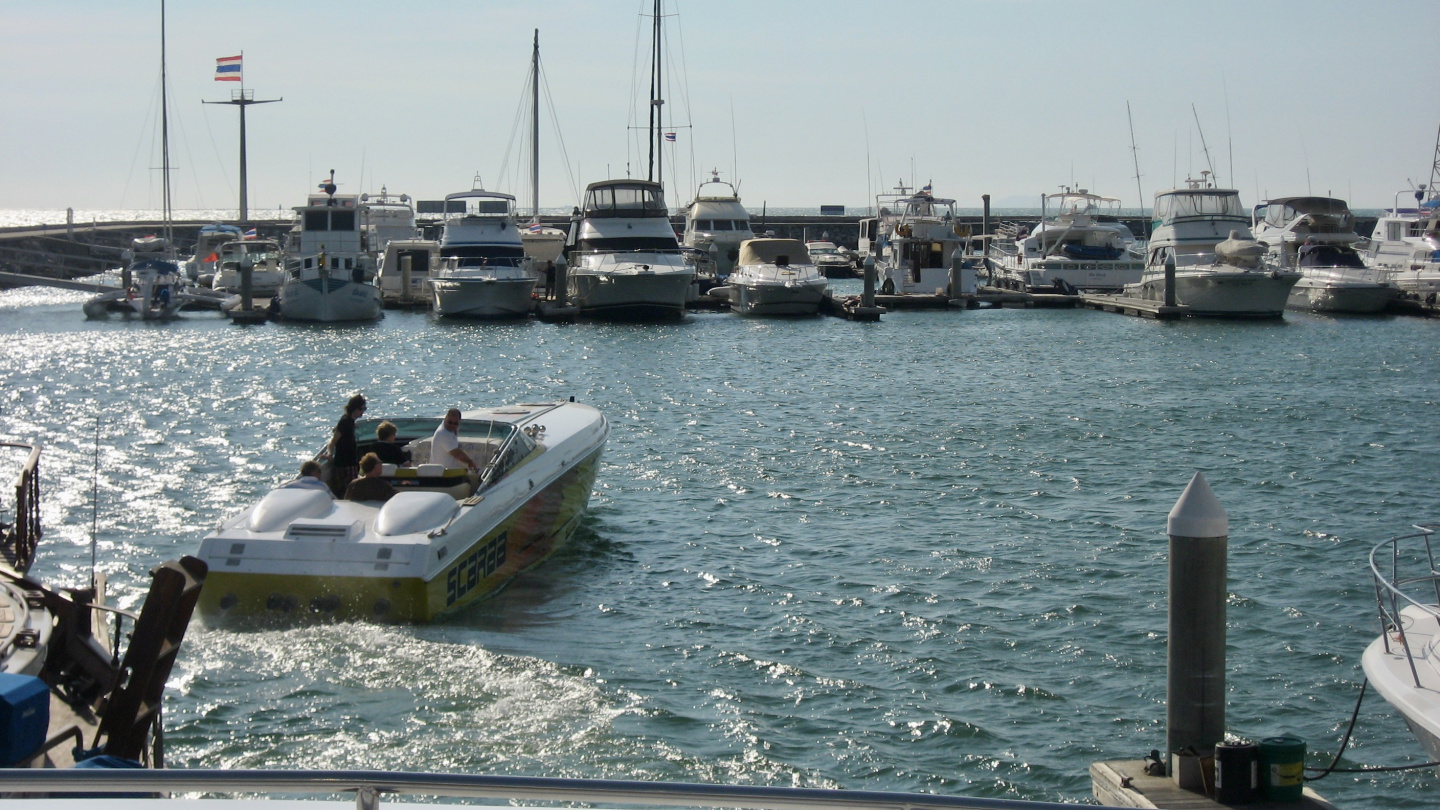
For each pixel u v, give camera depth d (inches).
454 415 530.6
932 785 354.3
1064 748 377.7
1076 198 2628.0
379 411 1095.6
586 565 577.0
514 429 567.8
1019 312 2289.6
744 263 2284.7
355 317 2038.6
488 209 2527.1
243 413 1077.1
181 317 2154.3
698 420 1030.4
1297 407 1102.4
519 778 152.6
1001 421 1021.8
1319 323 2009.1
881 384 1282.0
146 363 1481.3
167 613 288.2
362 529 472.1
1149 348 1660.9
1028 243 2586.1
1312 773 365.1
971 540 622.2
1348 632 483.5
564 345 1705.2
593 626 482.6
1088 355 1577.3
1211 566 272.5
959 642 470.3
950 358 1545.3
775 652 458.3
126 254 2488.9
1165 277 2096.5
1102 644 467.5
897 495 730.2
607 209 2183.8
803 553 599.5
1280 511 690.2
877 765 364.5
